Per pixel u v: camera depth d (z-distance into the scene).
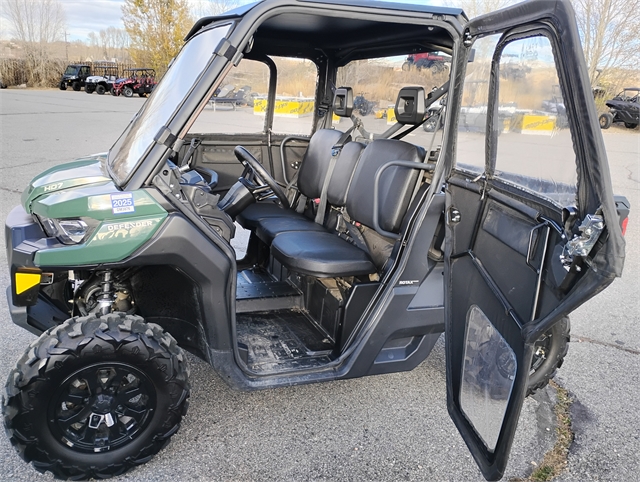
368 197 3.02
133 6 33.16
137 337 2.07
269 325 3.09
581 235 1.38
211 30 2.46
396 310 2.60
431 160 2.78
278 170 4.23
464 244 2.22
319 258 2.74
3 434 2.42
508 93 1.97
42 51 39.31
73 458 2.09
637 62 17.03
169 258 2.12
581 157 1.43
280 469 2.32
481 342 1.98
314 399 2.87
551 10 1.53
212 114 3.86
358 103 3.54
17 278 2.09
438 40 2.71
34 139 11.13
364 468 2.37
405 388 3.04
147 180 2.11
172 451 2.38
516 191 1.90
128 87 26.91
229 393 2.85
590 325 4.05
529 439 2.66
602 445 2.64
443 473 2.37
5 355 3.05
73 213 2.04
